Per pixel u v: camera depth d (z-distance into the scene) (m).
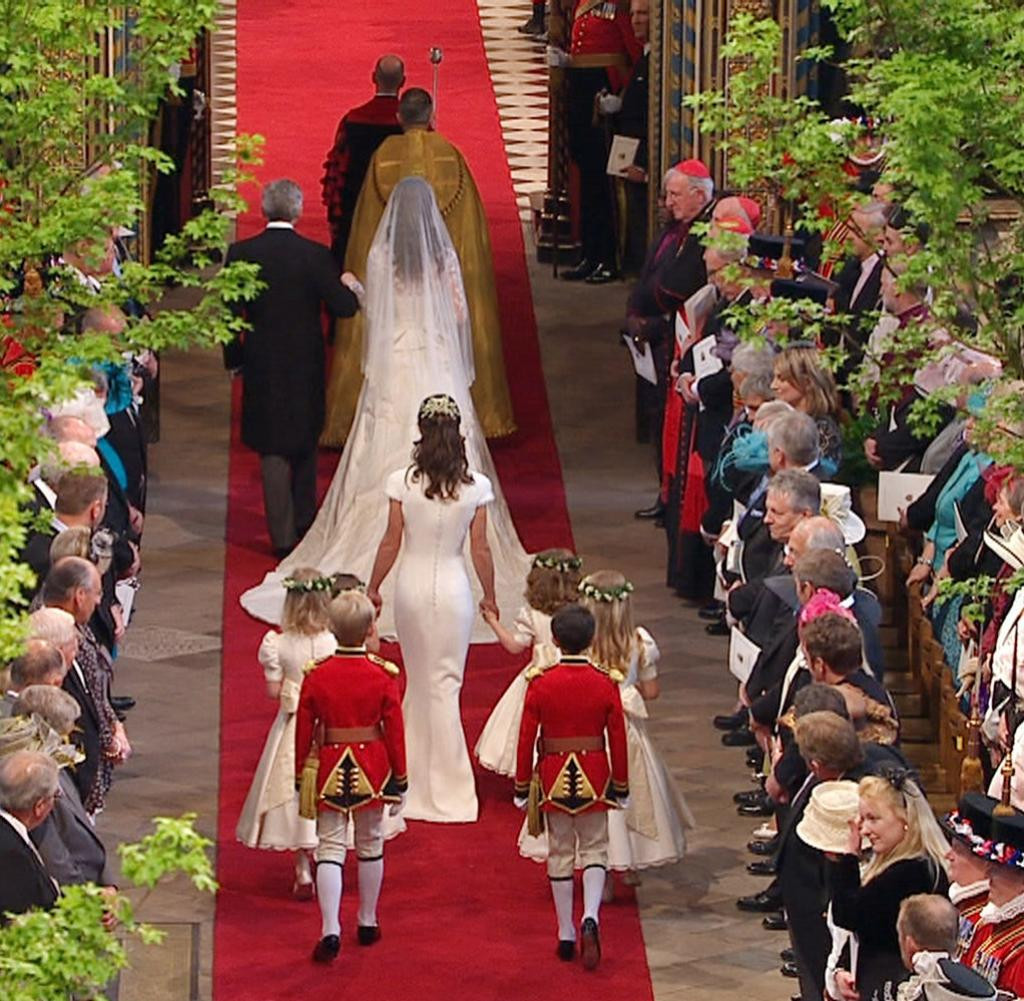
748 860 23.14
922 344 18.73
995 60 16.78
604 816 21.27
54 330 18.89
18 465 15.27
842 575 20.22
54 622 19.39
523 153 46.91
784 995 20.77
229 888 22.61
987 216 17.59
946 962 15.22
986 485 21.23
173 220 38.22
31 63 18.70
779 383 23.83
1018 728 18.52
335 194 36.19
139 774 24.73
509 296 40.12
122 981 20.73
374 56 51.88
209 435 34.88
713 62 33.41
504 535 29.44
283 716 22.27
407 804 24.12
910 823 17.19
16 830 16.70
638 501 32.59
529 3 56.53
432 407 24.23
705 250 27.48
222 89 49.19
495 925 22.00
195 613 28.89
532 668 21.39
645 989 20.86
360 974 21.06
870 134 21.55
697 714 26.38
